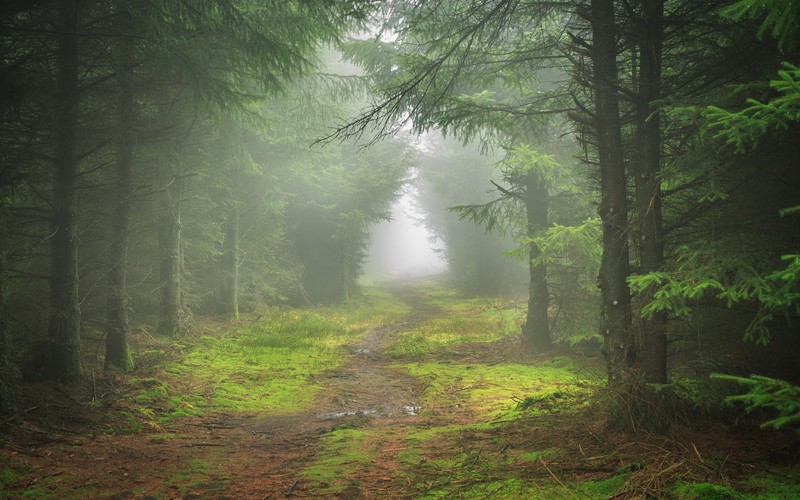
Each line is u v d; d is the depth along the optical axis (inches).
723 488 128.8
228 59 403.5
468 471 187.3
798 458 148.7
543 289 543.5
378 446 243.6
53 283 332.2
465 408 344.2
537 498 147.2
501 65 319.0
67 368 326.6
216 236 714.2
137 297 585.9
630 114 249.0
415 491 171.0
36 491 174.7
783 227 190.5
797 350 204.5
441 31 306.3
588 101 276.4
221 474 206.5
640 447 182.1
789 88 108.8
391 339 721.6
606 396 216.7
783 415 103.5
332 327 776.3
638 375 210.8
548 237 433.1
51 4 315.9
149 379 375.2
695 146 200.8
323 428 293.0
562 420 246.2
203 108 491.2
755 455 155.7
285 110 644.7
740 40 197.2
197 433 282.2
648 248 218.1
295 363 522.3
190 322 621.0
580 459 180.7
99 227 455.2
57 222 335.0
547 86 491.8
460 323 796.0
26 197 410.9
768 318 161.0
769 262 163.9
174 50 346.6
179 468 213.3
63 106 332.5
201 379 418.3
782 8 106.8
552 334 577.3
